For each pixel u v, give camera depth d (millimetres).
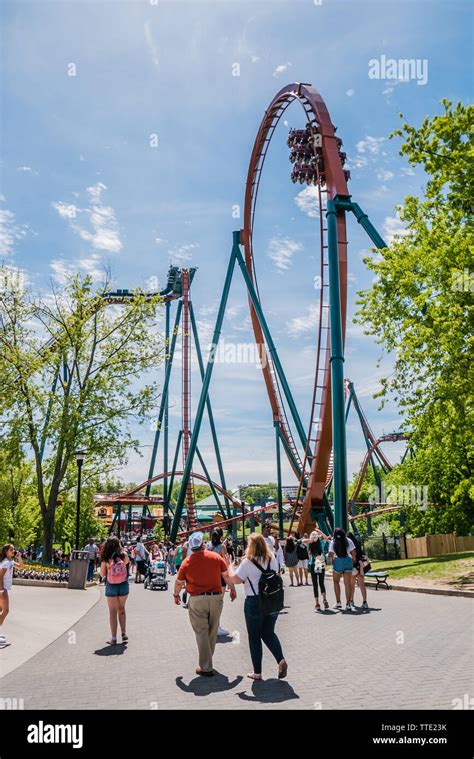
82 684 8930
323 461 53281
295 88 55000
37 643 12930
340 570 16703
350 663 9633
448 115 23828
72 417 39812
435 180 24797
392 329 27688
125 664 10414
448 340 22391
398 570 26672
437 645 10719
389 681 8320
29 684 9000
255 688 8367
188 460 67938
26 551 59812
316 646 11398
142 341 43062
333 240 43250
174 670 9828
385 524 81500
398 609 16141
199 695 8102
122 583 12844
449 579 21734
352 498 90500
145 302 44188
